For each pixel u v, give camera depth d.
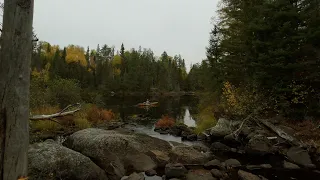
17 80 2.83
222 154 11.87
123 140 10.10
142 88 67.94
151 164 9.80
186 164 10.12
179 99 55.50
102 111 22.95
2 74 2.80
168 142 12.80
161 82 76.25
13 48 2.80
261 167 9.84
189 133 16.80
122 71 76.25
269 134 13.27
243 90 17.03
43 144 7.85
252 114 14.84
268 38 15.47
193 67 80.50
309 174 9.16
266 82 14.81
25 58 2.89
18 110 2.84
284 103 13.88
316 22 13.95
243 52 18.38
